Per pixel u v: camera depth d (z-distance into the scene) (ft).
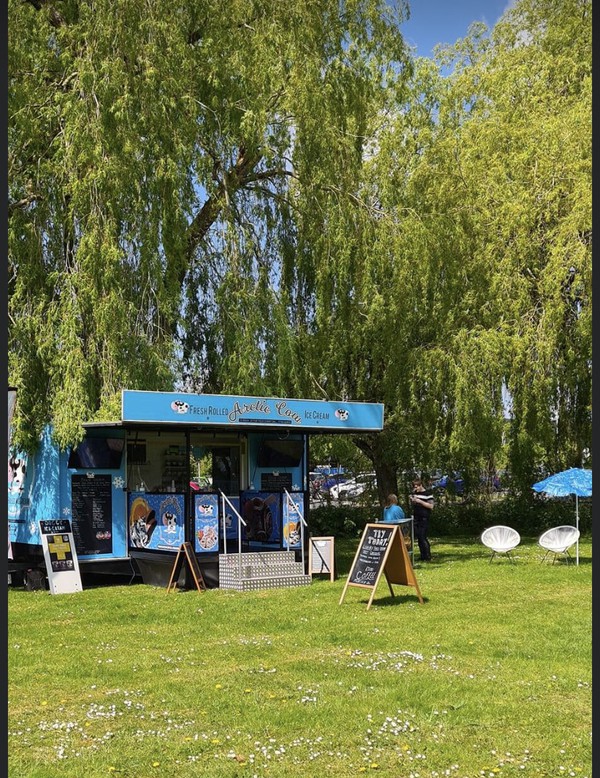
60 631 35.55
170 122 55.52
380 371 79.66
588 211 72.74
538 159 77.82
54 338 51.55
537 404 75.82
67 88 54.95
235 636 34.01
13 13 53.31
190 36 61.87
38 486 50.65
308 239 66.33
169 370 53.72
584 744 20.63
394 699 24.50
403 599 43.62
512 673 27.63
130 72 54.70
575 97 82.07
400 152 78.59
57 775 18.49
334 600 43.50
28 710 23.56
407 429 79.36
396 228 68.28
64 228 54.24
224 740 20.98
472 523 90.12
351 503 93.40
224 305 59.88
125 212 53.88
